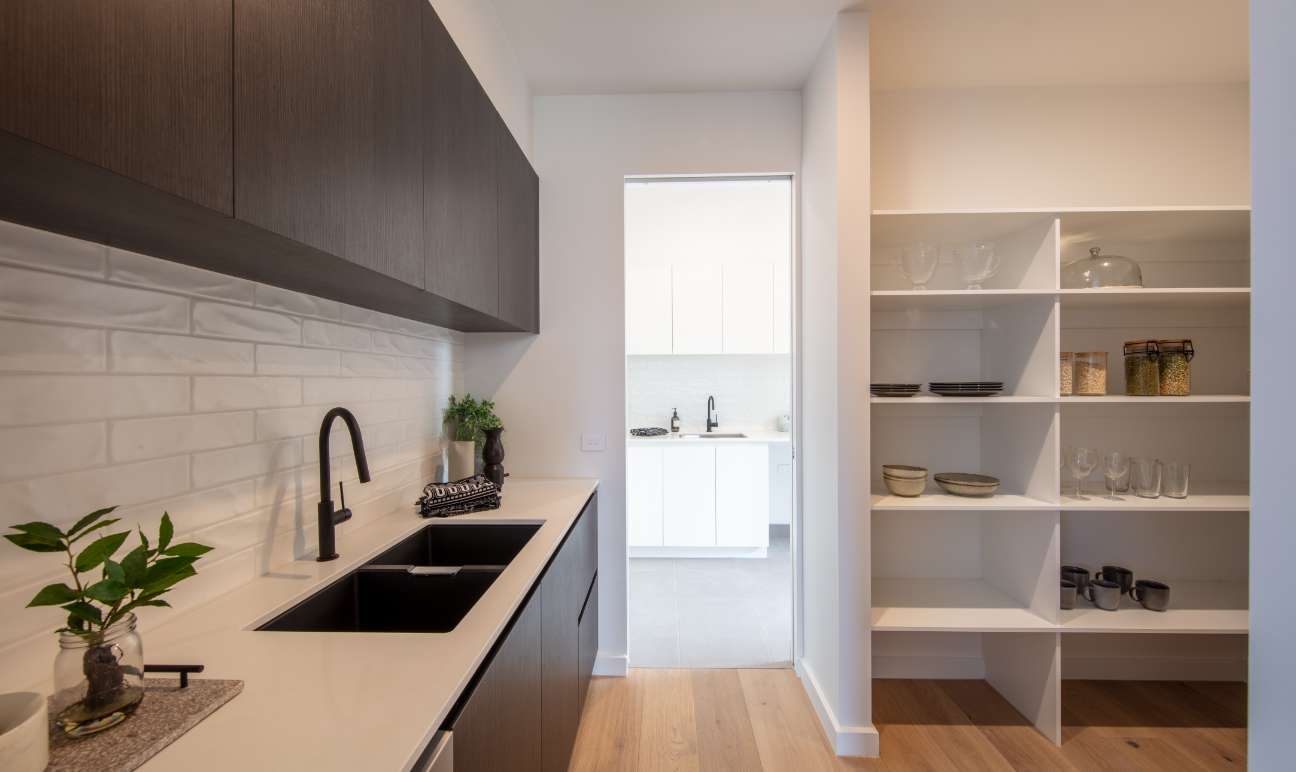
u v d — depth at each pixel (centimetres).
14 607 70
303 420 129
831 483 192
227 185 63
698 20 189
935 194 230
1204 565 224
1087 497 196
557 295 240
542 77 225
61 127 45
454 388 227
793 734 193
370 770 58
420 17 117
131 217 65
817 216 210
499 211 176
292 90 74
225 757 60
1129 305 212
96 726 62
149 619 90
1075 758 180
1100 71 218
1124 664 229
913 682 229
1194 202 228
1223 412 222
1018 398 185
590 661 213
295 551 126
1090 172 229
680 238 427
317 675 78
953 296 190
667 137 237
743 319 404
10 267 70
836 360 184
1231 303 205
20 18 42
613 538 238
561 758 153
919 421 231
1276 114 63
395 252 105
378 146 98
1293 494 61
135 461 87
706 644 263
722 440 384
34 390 73
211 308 102
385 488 169
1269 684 63
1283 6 62
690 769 175
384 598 127
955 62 212
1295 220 61
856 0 178
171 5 56
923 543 231
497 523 166
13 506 70
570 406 239
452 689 75
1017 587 204
